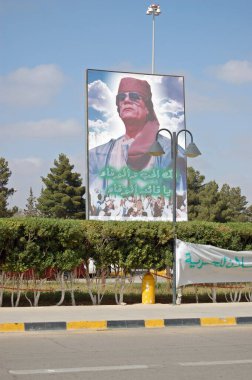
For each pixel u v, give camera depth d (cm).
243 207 7638
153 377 795
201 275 1708
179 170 2653
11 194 5838
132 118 2616
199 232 1739
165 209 2619
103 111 2578
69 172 6194
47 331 1232
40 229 1548
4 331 1212
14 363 884
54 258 1588
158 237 1678
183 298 1848
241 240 1809
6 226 1515
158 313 1447
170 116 2678
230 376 805
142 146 2616
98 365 872
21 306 1612
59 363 885
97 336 1170
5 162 5831
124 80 2627
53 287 1638
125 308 1563
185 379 784
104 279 1698
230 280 1741
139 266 1681
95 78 2584
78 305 1650
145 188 2597
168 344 1073
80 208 6241
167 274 1852
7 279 1580
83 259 1644
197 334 1209
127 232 1648
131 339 1131
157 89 2673
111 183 2552
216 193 5966
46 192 6197
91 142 2547
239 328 1316
